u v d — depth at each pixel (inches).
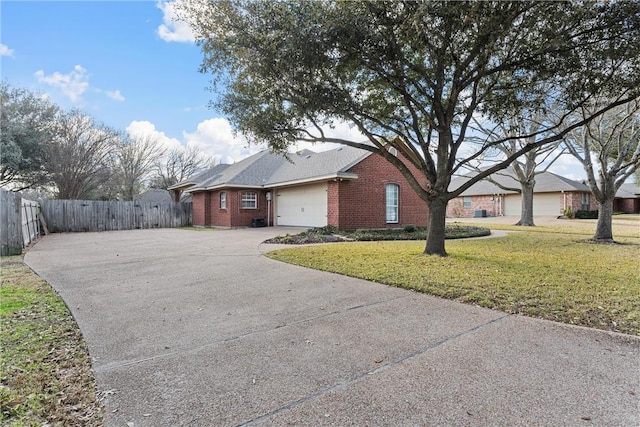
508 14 216.7
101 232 703.1
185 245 434.0
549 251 346.6
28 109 914.1
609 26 221.3
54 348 126.0
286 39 231.8
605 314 154.9
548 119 413.1
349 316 159.2
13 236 370.6
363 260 291.1
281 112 309.4
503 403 90.0
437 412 86.4
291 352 121.6
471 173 968.9
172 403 91.1
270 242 440.1
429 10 208.8
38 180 958.4
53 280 237.6
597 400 91.0
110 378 104.3
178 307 175.2
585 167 442.9
